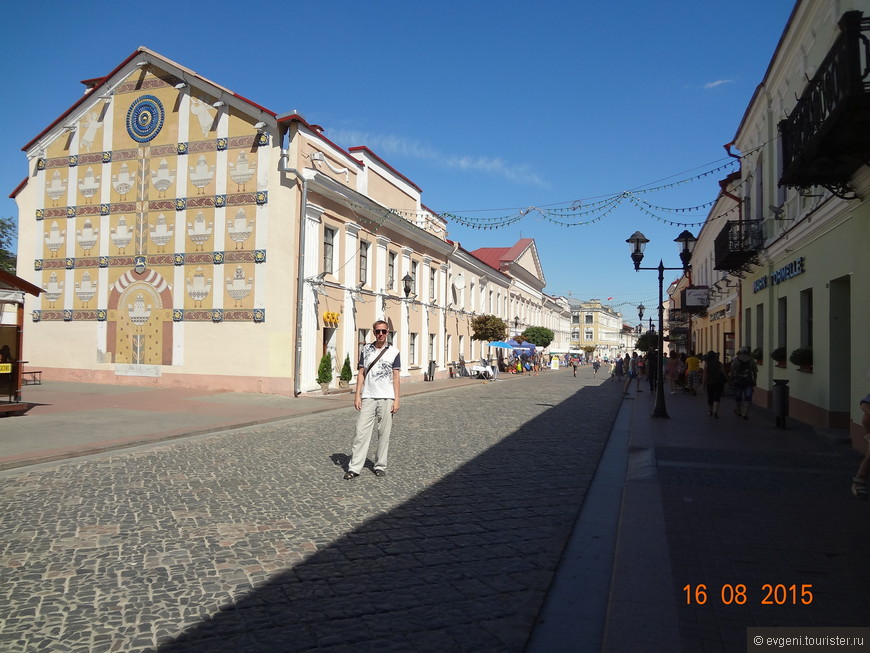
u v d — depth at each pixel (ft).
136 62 72.79
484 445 35.47
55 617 12.51
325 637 11.76
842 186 32.14
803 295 45.37
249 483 24.72
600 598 14.02
